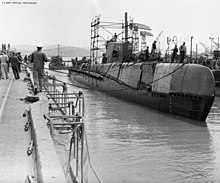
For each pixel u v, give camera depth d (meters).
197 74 22.48
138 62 32.19
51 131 8.05
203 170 12.31
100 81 42.50
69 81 60.97
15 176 6.36
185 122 21.61
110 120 22.02
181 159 13.45
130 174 11.63
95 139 16.67
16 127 10.33
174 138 17.08
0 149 8.03
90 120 21.89
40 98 14.55
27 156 7.50
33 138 8.25
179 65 24.75
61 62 91.06
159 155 14.03
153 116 23.80
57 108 15.26
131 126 20.02
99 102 31.33
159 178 11.43
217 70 39.06
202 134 18.14
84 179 7.84
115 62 40.03
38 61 17.75
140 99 29.73
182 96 23.44
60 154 9.86
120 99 34.06
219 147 15.28
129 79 32.72
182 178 11.38
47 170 5.56
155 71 27.58
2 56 27.28
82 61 65.06
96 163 12.83
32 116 9.55
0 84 23.52
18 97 16.95
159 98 26.22
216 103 32.59
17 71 27.31
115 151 14.53
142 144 15.80
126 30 42.09
